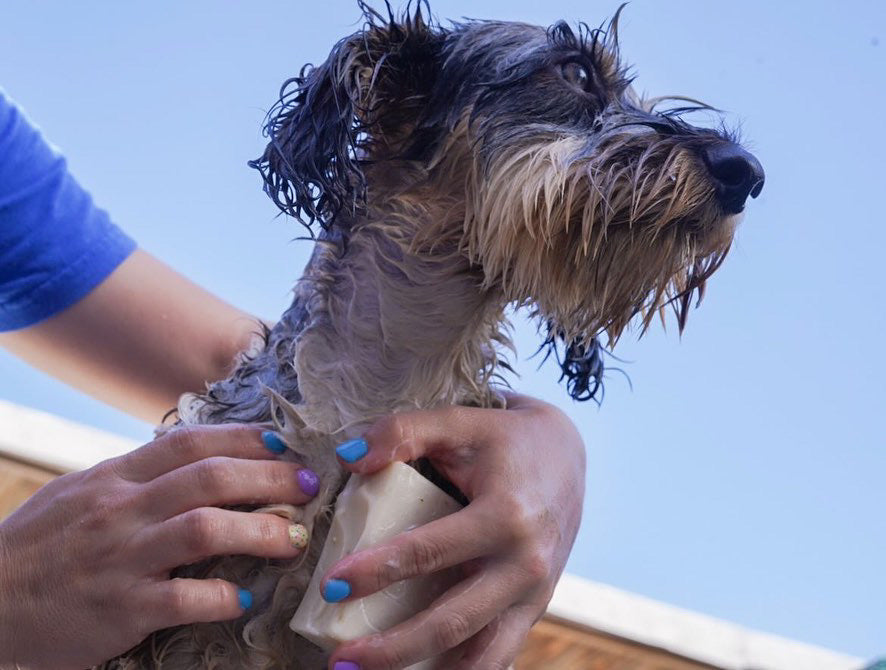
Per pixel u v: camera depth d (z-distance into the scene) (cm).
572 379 85
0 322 89
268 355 76
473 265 73
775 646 101
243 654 67
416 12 76
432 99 75
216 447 66
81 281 88
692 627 100
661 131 73
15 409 99
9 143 87
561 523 66
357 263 73
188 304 92
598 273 71
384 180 74
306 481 66
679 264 71
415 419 66
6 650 62
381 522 64
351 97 70
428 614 62
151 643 68
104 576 62
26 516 64
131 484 64
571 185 70
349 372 71
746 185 71
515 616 65
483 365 75
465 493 66
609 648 99
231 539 62
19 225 86
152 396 91
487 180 72
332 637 62
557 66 76
